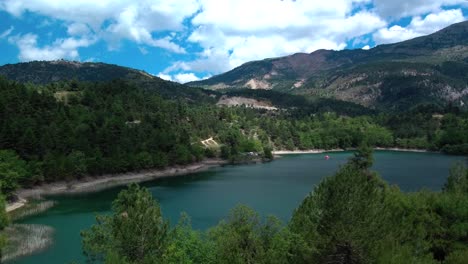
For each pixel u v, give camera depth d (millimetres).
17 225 84250
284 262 34812
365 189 34781
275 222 40812
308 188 134500
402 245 34844
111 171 158750
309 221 39062
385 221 32281
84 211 100125
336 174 40406
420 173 163250
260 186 140250
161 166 181625
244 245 36812
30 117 165875
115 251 39031
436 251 43500
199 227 83000
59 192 129875
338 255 31062
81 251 66188
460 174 68375
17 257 63375
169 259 36469
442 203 47375
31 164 130875
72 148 155000
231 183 149375
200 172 186250
